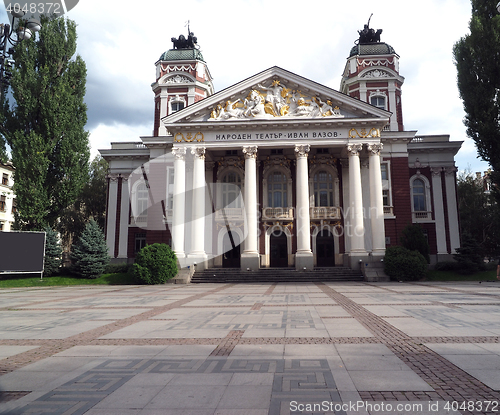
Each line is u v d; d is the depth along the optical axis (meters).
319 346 6.97
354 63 39.22
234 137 31.62
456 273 28.27
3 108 30.80
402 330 8.37
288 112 32.06
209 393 4.59
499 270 11.55
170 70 40.78
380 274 27.64
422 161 38.22
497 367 5.53
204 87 40.84
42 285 27.84
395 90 38.66
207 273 28.83
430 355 6.24
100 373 5.46
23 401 4.38
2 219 47.59
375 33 40.84
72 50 32.59
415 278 26.67
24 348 7.13
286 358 6.15
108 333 8.52
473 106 28.56
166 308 13.16
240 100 32.75
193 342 7.45
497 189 28.95
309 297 16.36
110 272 31.61
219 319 10.40
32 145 30.11
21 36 12.05
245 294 18.41
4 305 14.76
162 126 40.03
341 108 31.94
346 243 33.59
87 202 49.69
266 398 4.41
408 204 34.81
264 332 8.38
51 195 31.72
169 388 4.79
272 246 34.69
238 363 5.90
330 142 31.16
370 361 5.92
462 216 45.41
